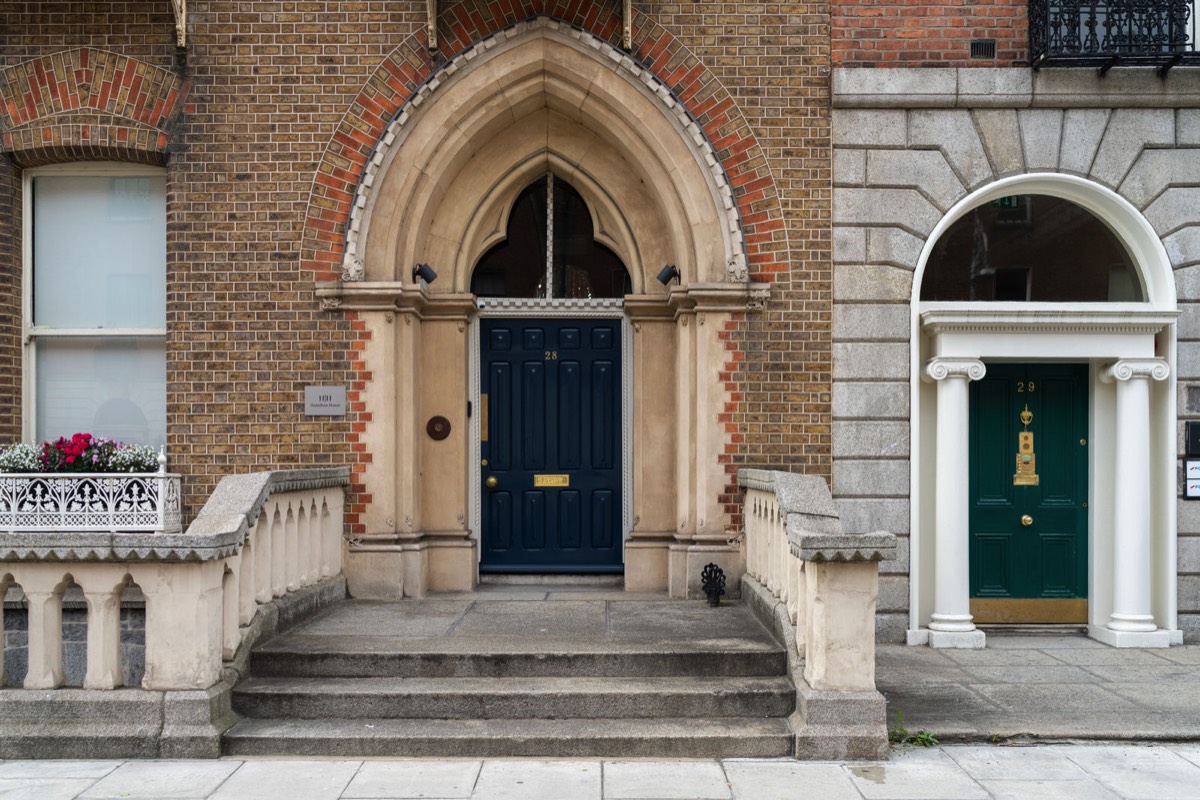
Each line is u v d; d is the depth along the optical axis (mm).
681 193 8023
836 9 7941
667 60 7965
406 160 7973
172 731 5297
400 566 7945
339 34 7941
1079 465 8172
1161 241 7926
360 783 4953
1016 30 7934
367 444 7930
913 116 7945
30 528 7141
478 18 7953
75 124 7887
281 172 7914
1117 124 7934
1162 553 7902
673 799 4754
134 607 6691
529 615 7238
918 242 7930
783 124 7957
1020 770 5160
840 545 5293
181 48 7887
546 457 8750
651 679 5984
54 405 8297
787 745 5387
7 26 7895
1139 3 7699
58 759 5266
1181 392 7875
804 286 7938
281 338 7910
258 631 6164
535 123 8469
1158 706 6098
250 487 6125
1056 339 7770
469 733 5441
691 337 8102
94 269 8312
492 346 8727
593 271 8750
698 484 7953
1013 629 8172
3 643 5496
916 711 5980
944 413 7816
